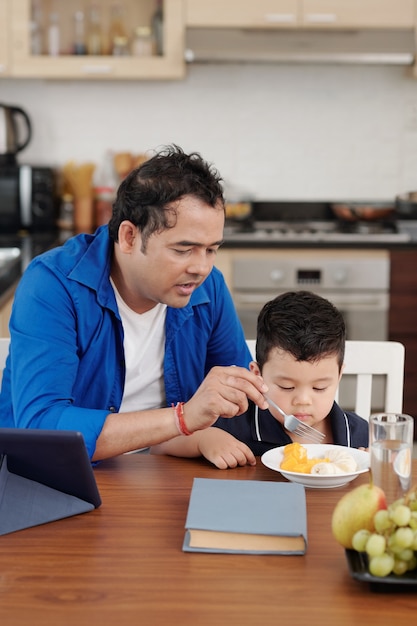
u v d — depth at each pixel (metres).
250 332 4.16
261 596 1.11
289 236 4.18
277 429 1.76
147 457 1.66
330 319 1.73
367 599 1.10
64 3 4.32
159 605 1.08
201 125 4.67
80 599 1.10
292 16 4.22
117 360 1.88
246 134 4.68
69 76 4.31
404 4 4.22
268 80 4.64
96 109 4.66
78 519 1.36
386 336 4.17
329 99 4.66
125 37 4.36
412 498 1.16
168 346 1.93
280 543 1.23
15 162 4.50
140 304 1.86
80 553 1.24
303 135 4.69
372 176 4.72
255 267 4.12
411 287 4.14
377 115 4.67
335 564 1.20
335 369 1.75
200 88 4.64
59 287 1.77
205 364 2.09
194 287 1.67
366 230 4.36
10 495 1.33
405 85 4.65
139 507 1.41
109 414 1.58
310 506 1.41
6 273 3.24
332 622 1.04
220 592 1.12
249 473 1.57
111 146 4.69
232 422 1.79
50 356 1.69
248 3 4.21
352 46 4.22
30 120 4.63
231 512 1.26
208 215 1.59
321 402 1.75
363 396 2.00
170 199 1.57
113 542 1.27
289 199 4.73
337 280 4.12
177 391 1.98
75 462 1.33
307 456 1.58
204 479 1.38
